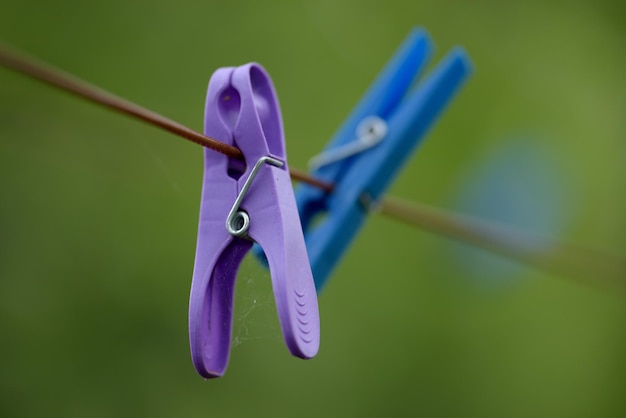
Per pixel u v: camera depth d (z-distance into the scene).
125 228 2.49
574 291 3.00
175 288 2.48
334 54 3.04
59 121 2.09
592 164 3.28
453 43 3.29
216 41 2.84
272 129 0.85
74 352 2.37
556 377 2.92
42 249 2.41
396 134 1.29
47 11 2.62
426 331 2.78
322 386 2.60
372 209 1.28
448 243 2.81
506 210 2.92
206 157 0.83
